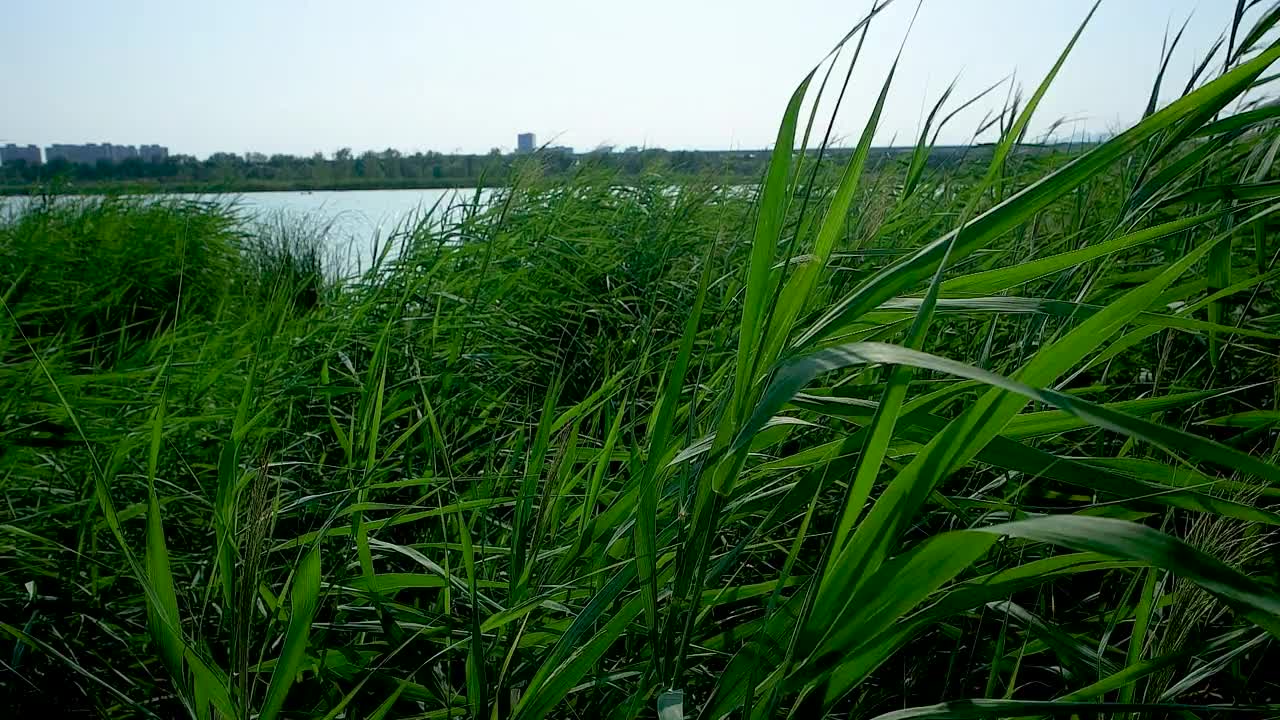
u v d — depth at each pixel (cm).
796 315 100
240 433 187
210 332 347
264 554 147
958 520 156
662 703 94
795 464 123
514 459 188
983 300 107
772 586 131
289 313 354
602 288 423
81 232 628
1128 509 105
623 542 141
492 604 144
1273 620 64
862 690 150
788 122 89
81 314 426
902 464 122
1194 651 103
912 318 117
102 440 233
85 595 187
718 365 206
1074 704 84
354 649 149
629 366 208
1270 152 161
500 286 379
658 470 114
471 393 284
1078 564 103
